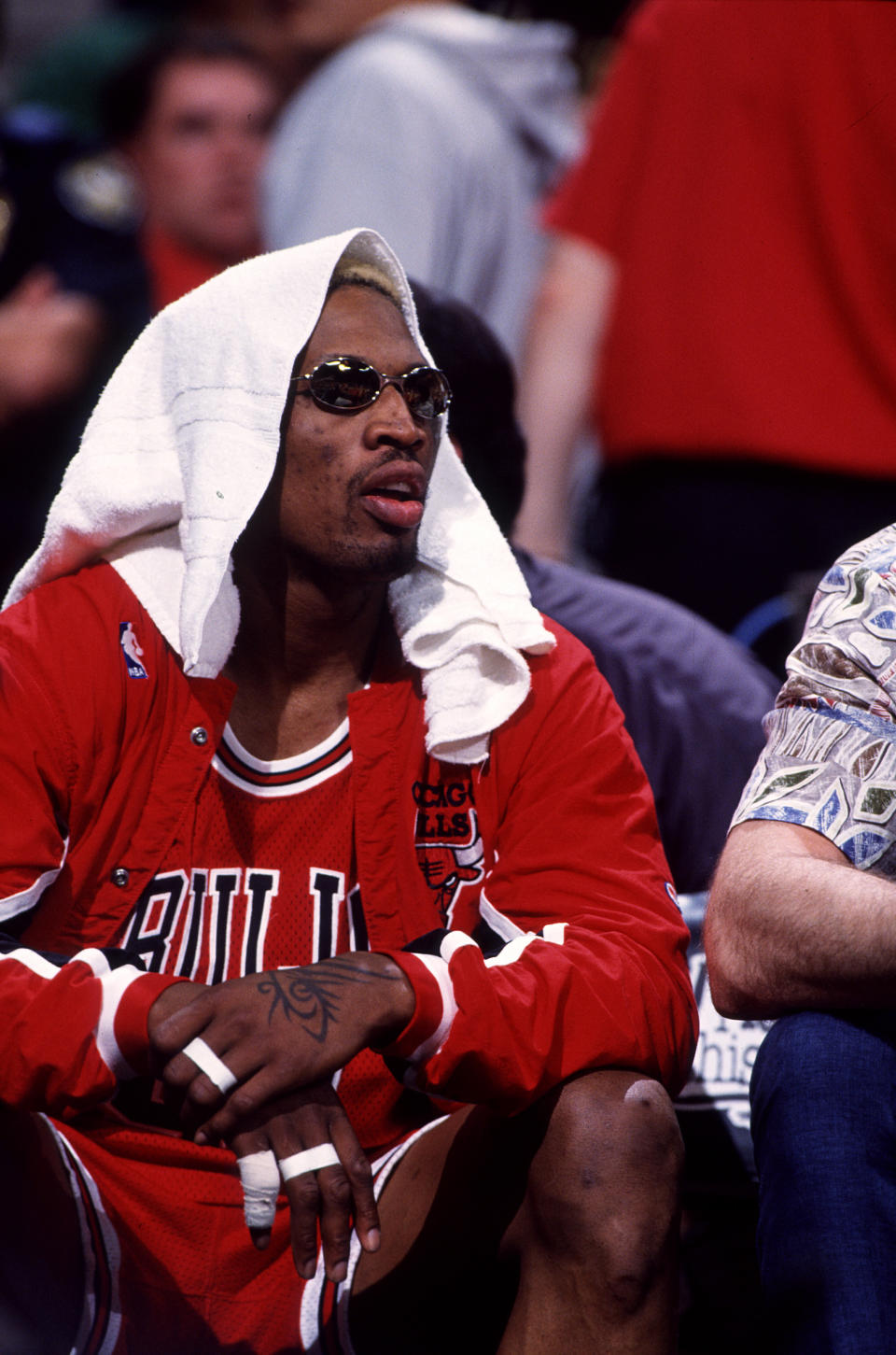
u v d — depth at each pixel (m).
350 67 13.48
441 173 13.15
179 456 7.28
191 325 7.28
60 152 13.28
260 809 7.32
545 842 7.31
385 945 7.23
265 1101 6.30
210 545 6.99
